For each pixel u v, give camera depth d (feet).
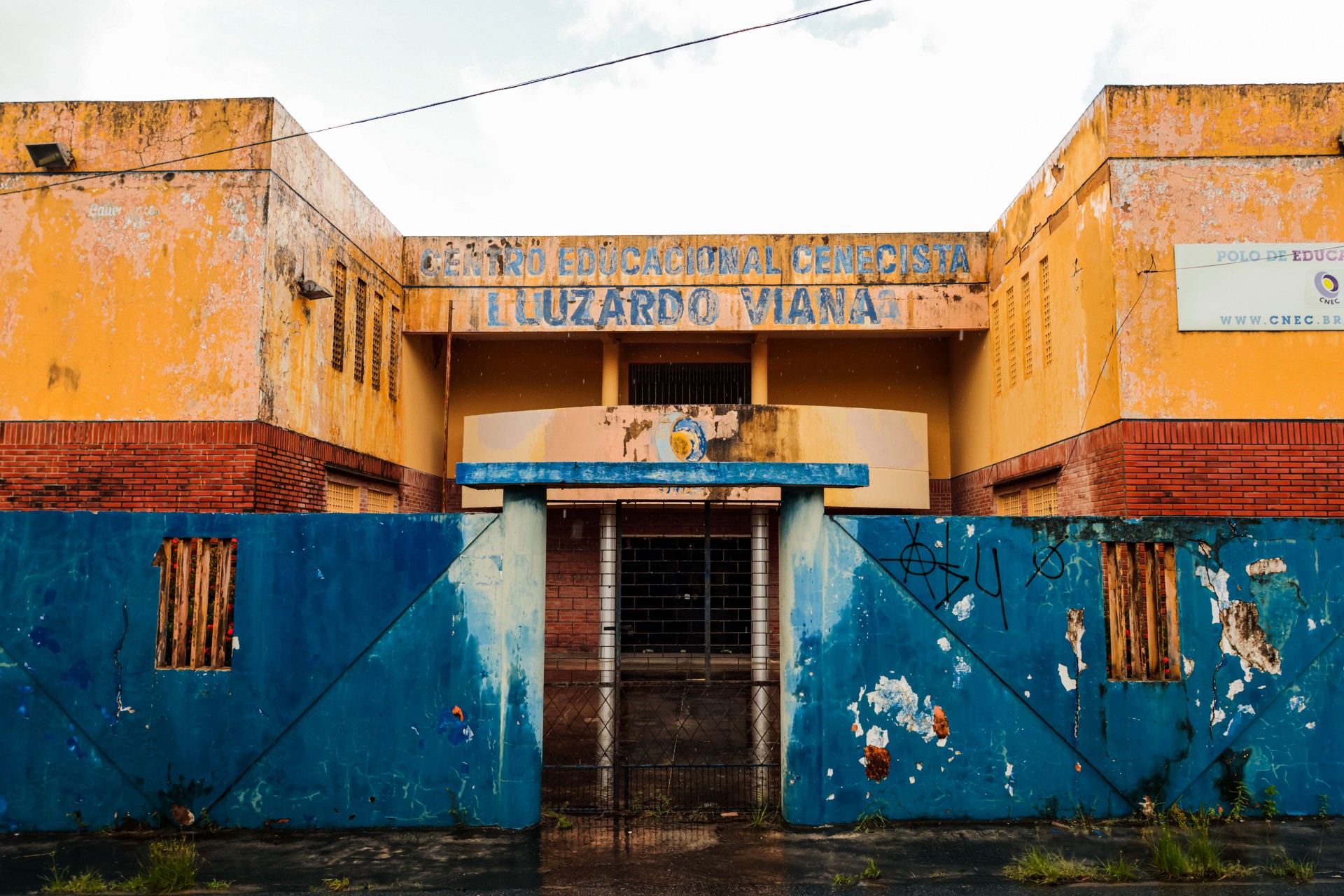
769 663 27.32
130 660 21.99
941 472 60.18
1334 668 22.15
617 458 49.42
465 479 21.95
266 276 34.83
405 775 21.76
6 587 22.16
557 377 61.57
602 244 53.72
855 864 19.08
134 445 34.19
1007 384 48.65
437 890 17.81
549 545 56.80
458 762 21.80
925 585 22.25
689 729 32.78
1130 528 22.40
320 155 40.37
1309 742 22.00
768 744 26.13
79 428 34.35
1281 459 33.14
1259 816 21.79
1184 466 33.19
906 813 21.76
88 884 18.28
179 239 34.91
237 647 22.00
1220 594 22.30
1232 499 33.01
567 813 22.62
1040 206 43.29
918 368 61.26
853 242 53.36
